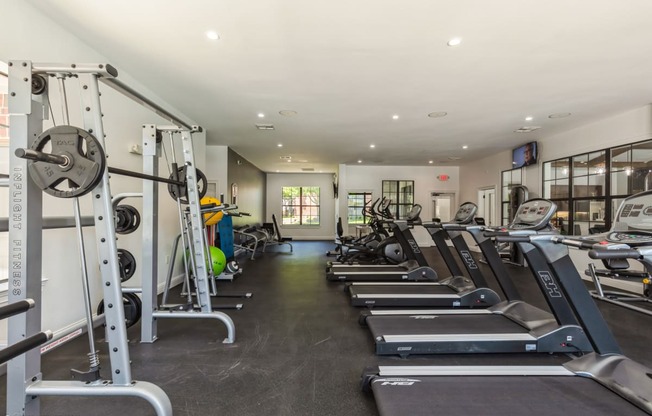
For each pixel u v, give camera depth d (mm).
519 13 2537
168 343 2947
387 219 6688
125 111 3844
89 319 1732
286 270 6512
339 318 3633
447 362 2572
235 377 2359
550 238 2338
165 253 4887
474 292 3996
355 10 2512
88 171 1663
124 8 2541
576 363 2195
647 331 3221
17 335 1598
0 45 2404
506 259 7531
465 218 4051
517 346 2646
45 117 1771
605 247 1842
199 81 3891
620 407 1728
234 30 2807
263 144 7535
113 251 1751
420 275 5414
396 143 7387
